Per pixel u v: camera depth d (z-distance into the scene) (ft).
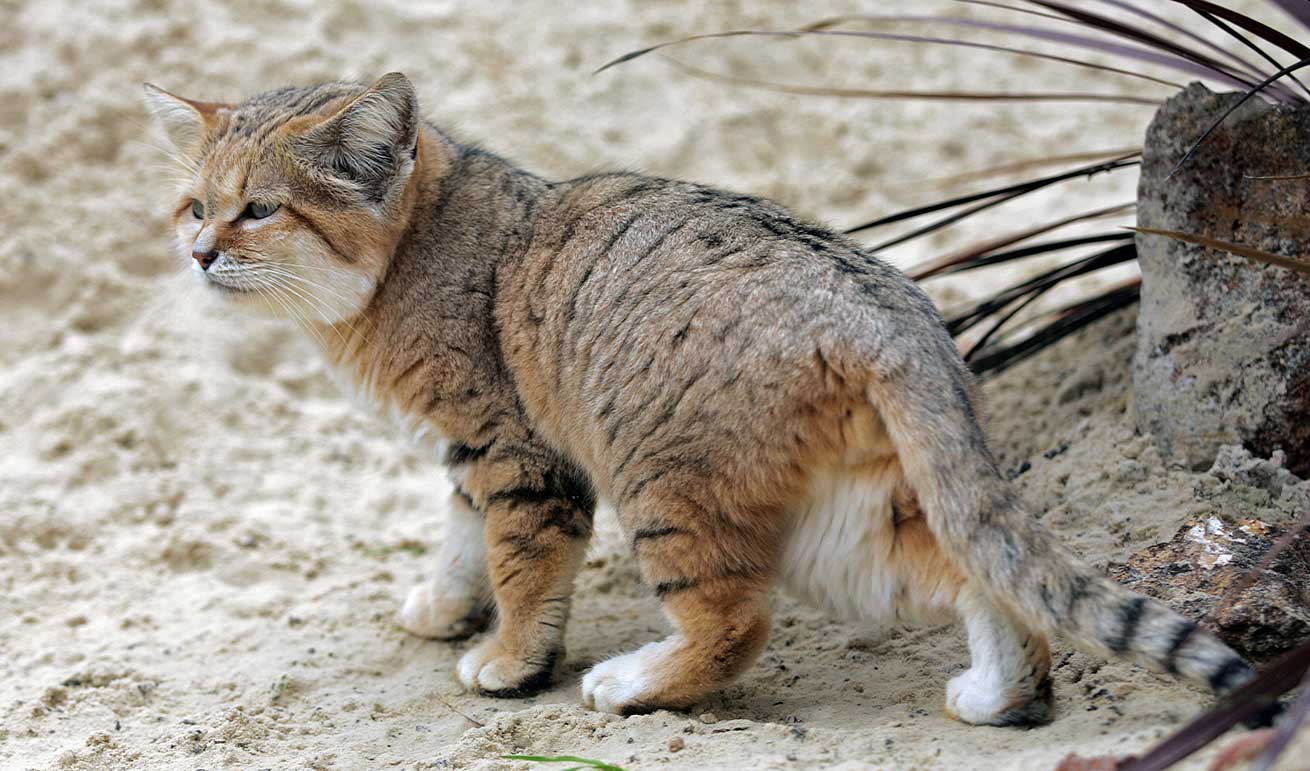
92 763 19.08
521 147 39.04
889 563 17.34
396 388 21.40
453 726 19.81
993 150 39.47
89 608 25.05
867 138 40.04
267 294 21.49
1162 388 21.74
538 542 20.62
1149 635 15.11
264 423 31.91
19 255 34.83
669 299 18.30
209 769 18.56
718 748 16.98
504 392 20.53
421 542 27.66
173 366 32.73
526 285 20.51
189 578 26.27
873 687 19.33
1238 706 13.08
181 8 40.81
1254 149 20.24
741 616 18.11
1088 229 35.01
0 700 21.48
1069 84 40.73
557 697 20.45
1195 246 20.88
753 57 41.93
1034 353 25.68
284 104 22.57
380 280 21.35
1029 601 15.79
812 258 18.07
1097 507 21.52
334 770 18.43
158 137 36.50
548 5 42.86
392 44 41.16
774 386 17.07
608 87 40.88
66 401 31.50
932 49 42.04
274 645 23.29
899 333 17.01
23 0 40.37
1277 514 19.94
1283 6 18.56
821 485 17.44
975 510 16.08
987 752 15.97
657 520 18.11
